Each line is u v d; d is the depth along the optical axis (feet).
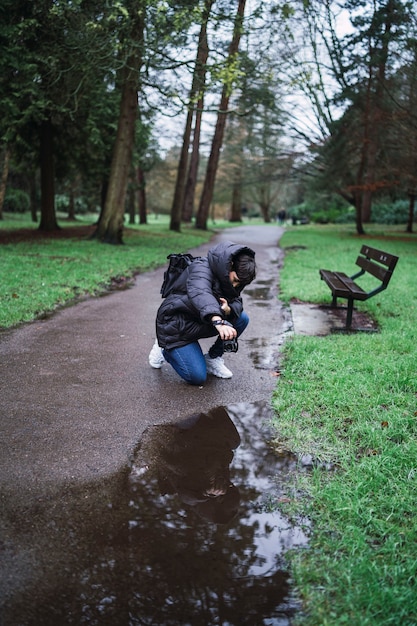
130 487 9.96
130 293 29.04
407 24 56.70
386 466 10.28
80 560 7.95
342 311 24.80
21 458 10.86
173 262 15.01
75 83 47.55
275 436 12.06
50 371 16.01
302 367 16.03
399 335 19.34
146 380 15.51
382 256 21.81
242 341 19.90
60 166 68.80
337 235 78.59
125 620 6.88
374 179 77.46
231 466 10.77
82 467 10.60
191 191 99.50
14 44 42.83
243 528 8.76
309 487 9.87
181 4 37.35
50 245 46.80
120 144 50.49
